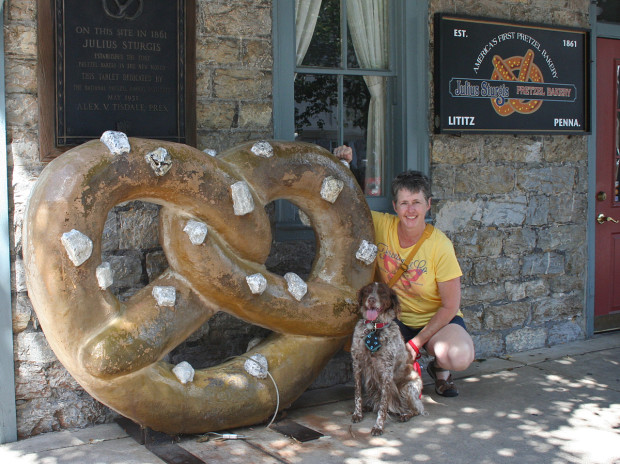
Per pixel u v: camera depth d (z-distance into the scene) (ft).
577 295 18.70
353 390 14.60
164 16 12.66
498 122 16.79
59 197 9.98
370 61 15.88
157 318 10.83
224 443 11.49
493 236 17.13
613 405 13.53
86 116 12.18
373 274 13.38
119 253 12.71
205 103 13.52
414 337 13.67
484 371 15.92
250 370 11.79
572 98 17.90
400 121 16.02
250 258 11.96
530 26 17.04
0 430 11.68
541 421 12.62
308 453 11.10
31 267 10.07
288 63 14.55
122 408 10.57
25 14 11.75
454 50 16.03
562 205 18.25
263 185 12.04
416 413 12.85
